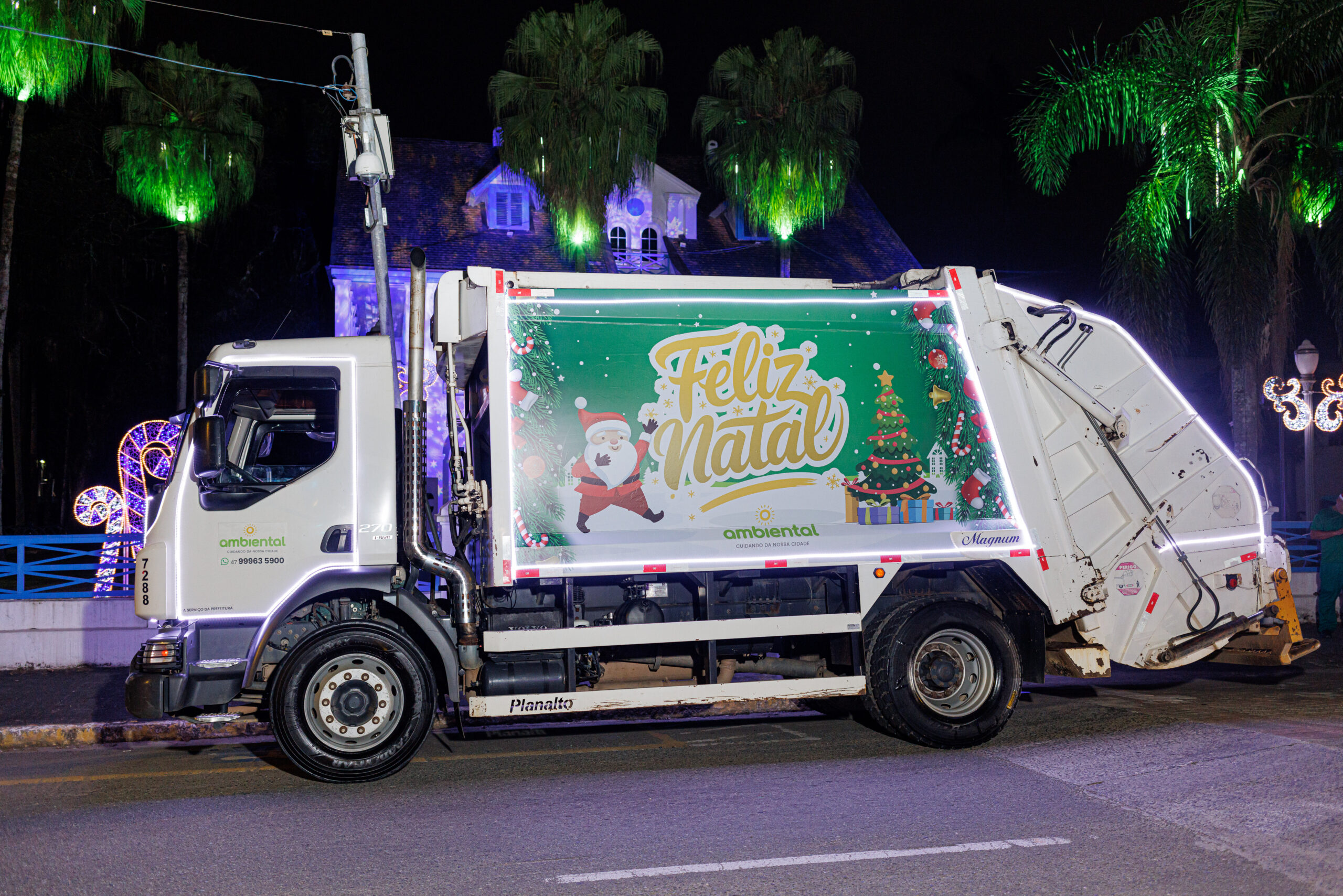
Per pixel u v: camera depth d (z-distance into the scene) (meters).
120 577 12.77
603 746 8.04
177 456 7.10
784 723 8.87
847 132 29.97
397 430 7.43
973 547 7.75
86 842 5.62
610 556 7.20
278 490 7.09
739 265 30.23
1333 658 11.70
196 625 6.93
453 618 7.29
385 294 12.09
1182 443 8.32
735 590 7.83
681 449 7.38
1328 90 16.42
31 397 38.19
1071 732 7.90
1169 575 8.23
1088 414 8.16
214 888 4.80
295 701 6.83
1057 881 4.64
